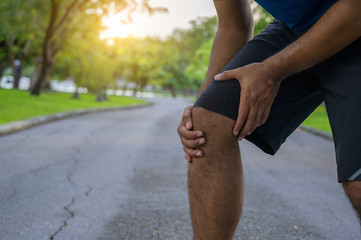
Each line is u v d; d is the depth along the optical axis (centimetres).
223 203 102
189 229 228
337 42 92
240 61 106
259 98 97
